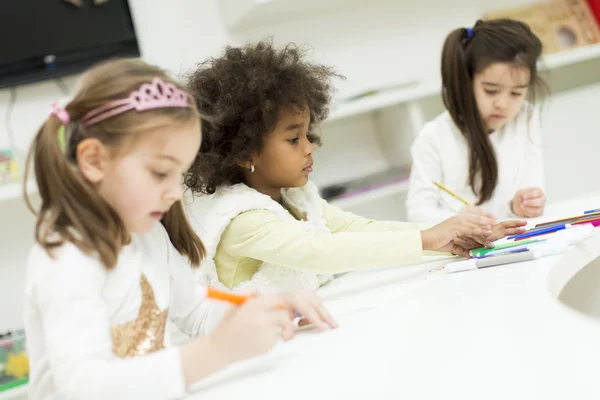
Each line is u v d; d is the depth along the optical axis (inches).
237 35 82.0
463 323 21.1
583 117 88.7
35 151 23.4
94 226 22.5
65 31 72.8
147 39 78.2
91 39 73.9
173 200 24.1
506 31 58.4
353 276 43.1
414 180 61.3
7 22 70.6
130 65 24.2
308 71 44.1
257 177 43.1
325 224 47.1
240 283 40.4
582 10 93.7
